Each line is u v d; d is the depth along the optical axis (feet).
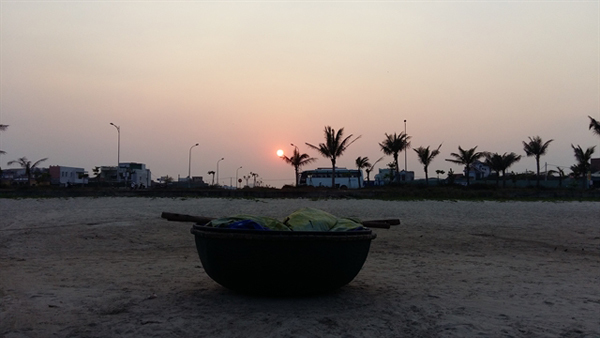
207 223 21.65
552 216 75.41
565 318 18.25
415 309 19.25
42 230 45.88
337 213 76.69
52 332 15.58
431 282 25.20
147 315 17.62
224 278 19.69
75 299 19.81
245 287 19.76
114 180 270.05
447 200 123.44
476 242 43.19
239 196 129.29
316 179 186.29
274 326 16.47
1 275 25.05
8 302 19.10
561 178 240.53
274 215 72.02
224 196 129.80
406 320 17.66
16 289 21.53
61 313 17.71
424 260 33.04
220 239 19.08
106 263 29.68
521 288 23.82
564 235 49.26
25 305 18.69
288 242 18.74
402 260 32.96
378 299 20.89
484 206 99.55
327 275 19.44
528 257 35.04
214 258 19.36
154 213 68.44
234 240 18.88
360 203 103.45
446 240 44.14
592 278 26.84
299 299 20.27
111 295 20.67
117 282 23.63
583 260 33.83
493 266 30.76
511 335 16.15
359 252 20.24
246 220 20.12
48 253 33.78
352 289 22.89
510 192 142.82
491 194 139.85
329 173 186.39
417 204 102.12
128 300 19.81
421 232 49.90
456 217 70.28
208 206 89.51
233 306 18.94
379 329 16.51
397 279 25.94
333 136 159.84
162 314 17.76
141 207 82.99
